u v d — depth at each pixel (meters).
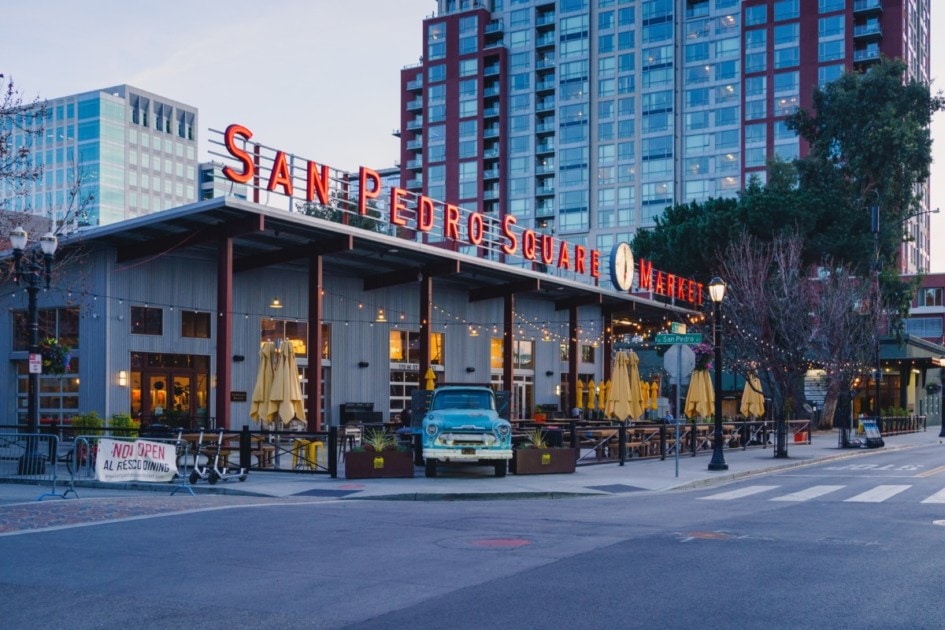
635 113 107.69
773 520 14.13
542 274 39.38
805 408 55.22
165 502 16.42
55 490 19.52
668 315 52.75
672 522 13.88
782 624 7.36
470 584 8.91
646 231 62.88
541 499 18.47
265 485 19.59
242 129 26.16
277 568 9.78
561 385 49.19
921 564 10.09
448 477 21.83
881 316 44.81
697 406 35.81
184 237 27.86
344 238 29.39
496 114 115.62
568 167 110.94
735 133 101.69
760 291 40.94
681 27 106.25
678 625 7.32
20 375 31.03
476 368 43.12
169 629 7.23
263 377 24.28
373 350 38.22
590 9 111.69
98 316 28.81
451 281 40.41
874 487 20.23
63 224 28.17
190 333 31.50
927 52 113.12
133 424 26.42
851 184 57.69
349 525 13.30
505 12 117.00
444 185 116.94
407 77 122.94
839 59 95.25
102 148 134.88
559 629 7.19
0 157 27.34
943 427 54.09
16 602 8.20
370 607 7.95
